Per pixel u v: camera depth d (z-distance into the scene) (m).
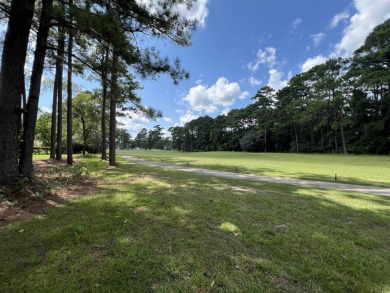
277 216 4.21
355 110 38.34
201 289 2.10
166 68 6.53
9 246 2.76
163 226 3.50
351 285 2.28
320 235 3.35
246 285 2.18
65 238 2.99
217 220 3.86
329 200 5.71
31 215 3.83
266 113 55.03
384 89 35.53
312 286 2.21
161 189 6.30
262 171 13.25
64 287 2.07
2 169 5.00
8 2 5.92
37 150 32.12
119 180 7.69
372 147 32.94
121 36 5.42
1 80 5.11
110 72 6.95
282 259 2.68
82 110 26.12
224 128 74.38
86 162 15.18
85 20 4.93
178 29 6.50
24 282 2.12
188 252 2.73
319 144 46.31
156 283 2.17
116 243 2.87
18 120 5.40
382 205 5.36
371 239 3.32
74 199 4.90
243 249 2.87
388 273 2.48
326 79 39.03
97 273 2.27
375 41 32.31
